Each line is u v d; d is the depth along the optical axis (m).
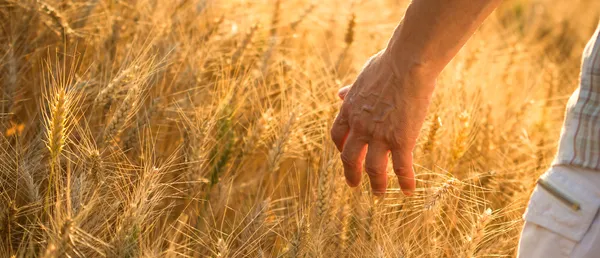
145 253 1.47
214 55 1.94
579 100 1.33
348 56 2.16
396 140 1.46
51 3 1.86
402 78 1.41
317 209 1.60
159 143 1.78
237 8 2.18
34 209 1.52
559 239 1.34
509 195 1.84
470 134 1.84
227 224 1.71
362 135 1.47
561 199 1.34
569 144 1.34
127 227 1.47
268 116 1.74
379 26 2.47
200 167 1.65
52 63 1.81
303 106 1.80
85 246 1.49
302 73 2.00
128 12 1.97
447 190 1.56
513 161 1.97
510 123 2.05
